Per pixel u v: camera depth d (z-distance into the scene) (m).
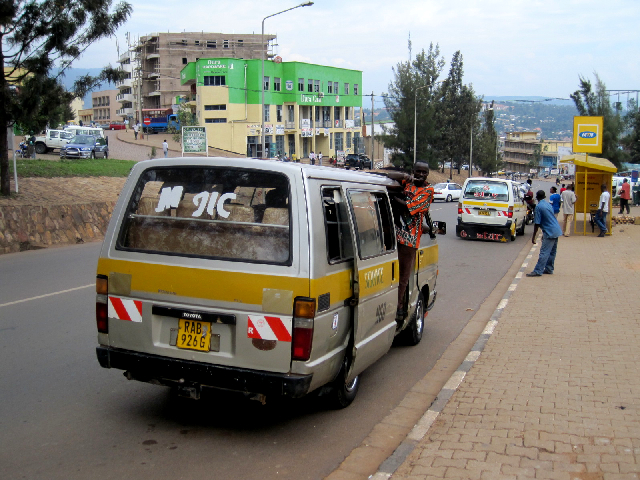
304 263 4.16
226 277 4.27
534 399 5.24
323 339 4.34
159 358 4.45
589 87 38.28
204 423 4.86
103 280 4.67
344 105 74.69
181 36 87.50
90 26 17.50
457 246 18.38
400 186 6.28
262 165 4.38
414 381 6.20
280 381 4.16
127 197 4.72
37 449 4.29
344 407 5.33
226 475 3.99
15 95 17.03
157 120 78.50
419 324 7.61
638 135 54.16
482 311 9.69
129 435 4.58
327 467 4.17
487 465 3.98
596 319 8.35
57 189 20.22
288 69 65.12
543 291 10.59
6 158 17.28
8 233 15.21
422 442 4.39
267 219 4.30
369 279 5.05
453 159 79.25
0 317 8.07
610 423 4.68
